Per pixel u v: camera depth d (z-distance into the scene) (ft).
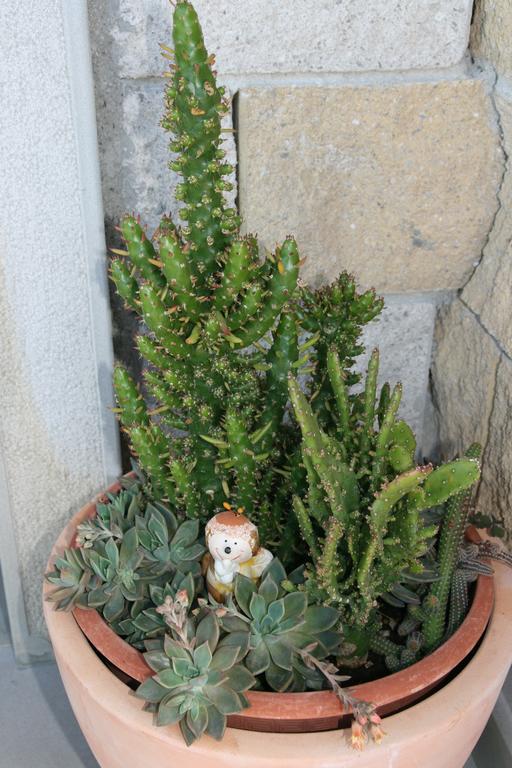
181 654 2.37
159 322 2.47
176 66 2.43
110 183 3.29
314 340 2.85
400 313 3.85
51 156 2.96
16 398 3.40
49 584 2.86
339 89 3.19
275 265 2.54
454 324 3.80
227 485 2.94
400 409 4.12
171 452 2.97
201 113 2.43
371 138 3.30
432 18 3.14
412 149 3.34
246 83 3.16
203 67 2.42
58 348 3.34
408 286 3.70
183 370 2.74
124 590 2.75
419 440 4.25
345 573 2.81
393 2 3.08
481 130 3.34
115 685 2.49
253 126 3.21
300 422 2.33
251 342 2.68
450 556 2.84
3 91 2.81
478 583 2.85
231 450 2.69
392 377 4.02
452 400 3.90
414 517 2.43
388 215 3.48
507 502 3.47
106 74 3.09
